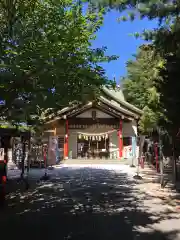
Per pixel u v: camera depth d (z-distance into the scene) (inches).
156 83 449.4
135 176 635.5
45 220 305.1
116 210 350.3
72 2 273.6
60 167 905.5
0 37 220.7
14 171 754.2
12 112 227.9
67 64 219.3
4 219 309.1
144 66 603.2
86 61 261.4
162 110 493.7
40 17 241.3
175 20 320.2
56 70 207.6
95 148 1214.3
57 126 1188.5
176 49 345.4
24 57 201.9
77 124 1195.3
